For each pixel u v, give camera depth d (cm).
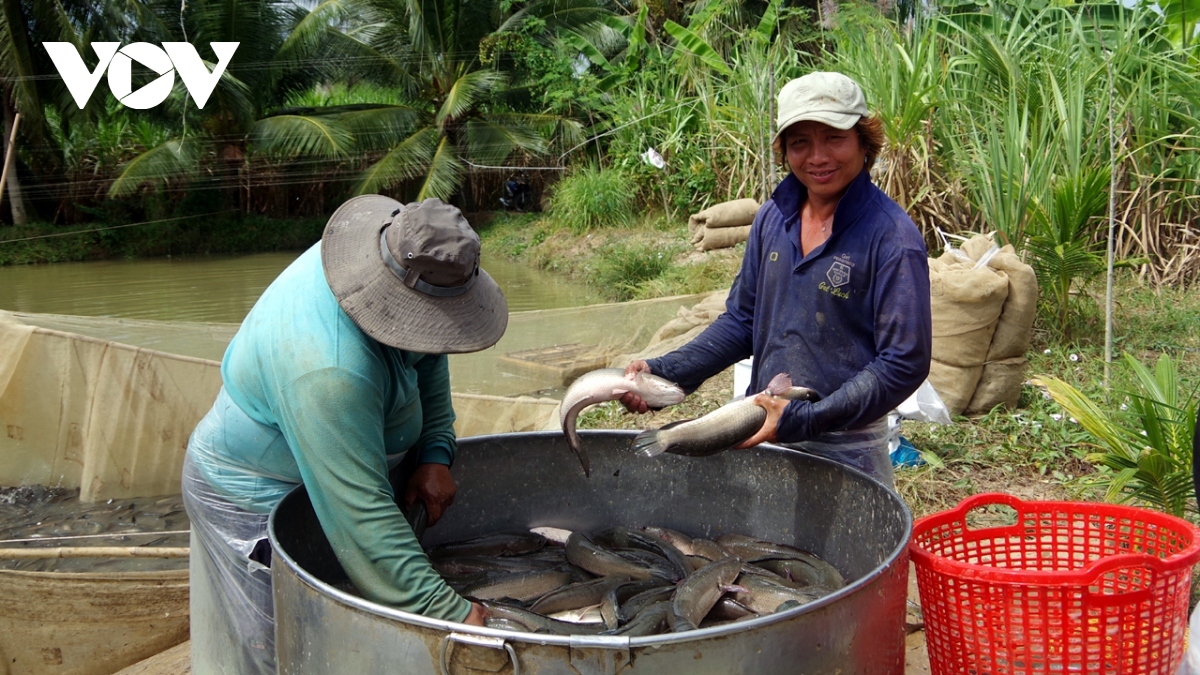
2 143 2230
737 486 310
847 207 272
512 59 2391
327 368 220
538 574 280
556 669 178
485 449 317
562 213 1859
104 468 556
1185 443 350
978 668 219
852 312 277
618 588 261
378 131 2316
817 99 260
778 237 291
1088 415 385
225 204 2372
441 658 184
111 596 351
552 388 668
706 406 617
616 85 1948
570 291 1413
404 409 264
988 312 535
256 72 2280
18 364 551
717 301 734
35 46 2175
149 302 1475
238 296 1529
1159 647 213
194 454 268
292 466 257
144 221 2319
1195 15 952
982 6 1058
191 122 2269
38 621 343
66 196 2323
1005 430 530
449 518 316
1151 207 856
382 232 232
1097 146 788
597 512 330
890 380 261
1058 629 209
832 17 1062
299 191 2502
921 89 844
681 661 176
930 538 254
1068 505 257
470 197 2428
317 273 237
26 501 554
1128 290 820
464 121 2325
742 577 266
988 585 212
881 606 204
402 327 222
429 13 2284
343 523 222
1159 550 243
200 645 285
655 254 1343
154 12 2162
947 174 868
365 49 2297
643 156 1560
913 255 263
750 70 1111
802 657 187
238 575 263
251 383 246
